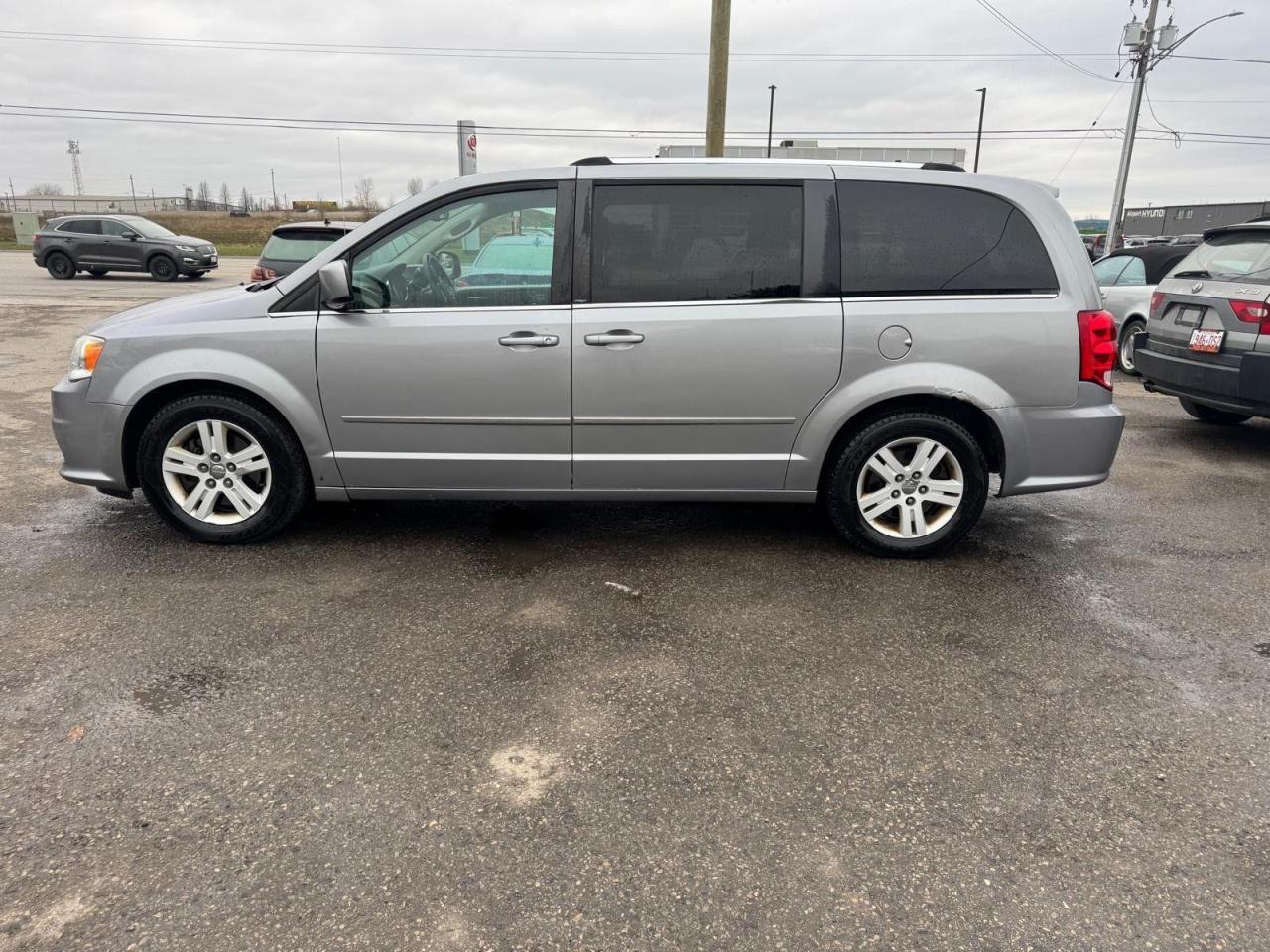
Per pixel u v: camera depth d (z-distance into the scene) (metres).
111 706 2.84
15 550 4.19
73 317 13.83
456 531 4.58
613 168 3.96
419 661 3.18
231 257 34.78
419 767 2.56
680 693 2.99
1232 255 6.42
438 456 4.07
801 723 2.82
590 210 3.92
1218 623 3.62
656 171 3.94
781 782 2.52
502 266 3.96
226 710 2.83
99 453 4.13
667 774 2.54
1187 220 49.53
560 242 3.93
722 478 4.10
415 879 2.12
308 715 2.82
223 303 4.11
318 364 3.98
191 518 4.23
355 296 4.00
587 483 4.12
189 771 2.52
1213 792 2.50
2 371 9.13
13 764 2.53
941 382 3.93
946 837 2.30
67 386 4.11
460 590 3.81
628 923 2.00
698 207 3.92
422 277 3.99
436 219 3.98
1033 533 4.73
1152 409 8.47
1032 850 2.25
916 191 3.96
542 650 3.29
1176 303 6.80
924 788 2.50
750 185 3.93
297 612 3.56
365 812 2.36
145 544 4.29
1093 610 3.72
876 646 3.36
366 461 4.10
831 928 1.99
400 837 2.27
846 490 4.13
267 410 4.11
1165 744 2.73
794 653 3.29
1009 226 3.96
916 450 4.11
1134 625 3.59
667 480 4.11
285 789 2.45
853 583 3.96
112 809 2.35
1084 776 2.56
